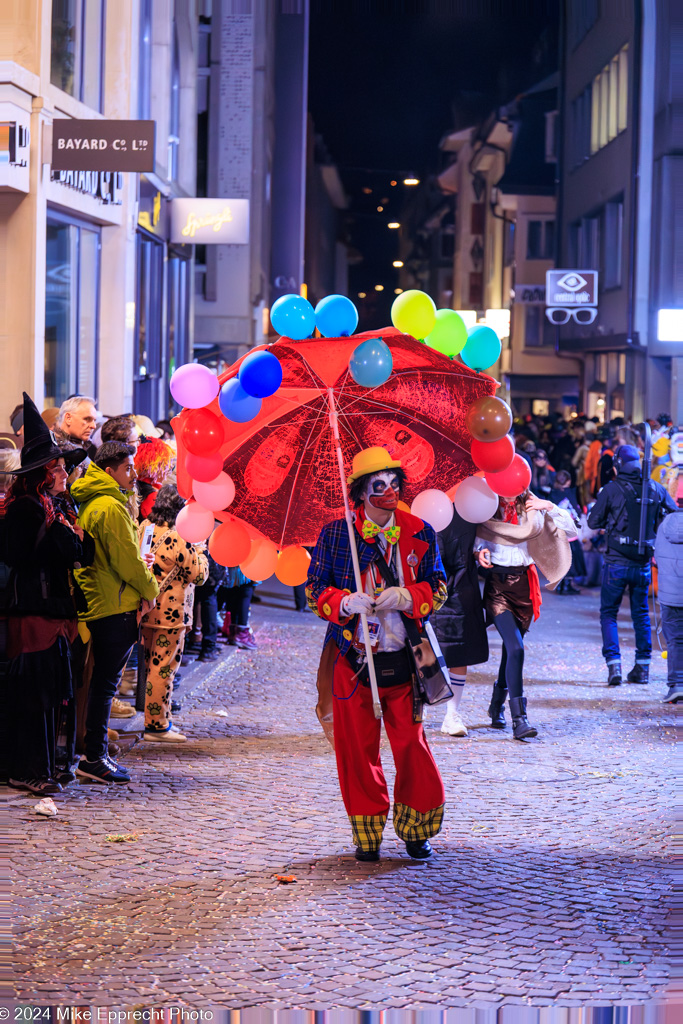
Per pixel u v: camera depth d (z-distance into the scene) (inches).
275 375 191.8
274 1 1327.5
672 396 1107.9
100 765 254.7
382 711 207.6
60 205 534.3
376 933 171.8
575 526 311.7
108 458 254.4
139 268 711.1
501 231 1871.3
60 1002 147.8
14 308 488.7
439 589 208.8
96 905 182.1
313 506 223.0
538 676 396.2
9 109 458.9
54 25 537.6
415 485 223.0
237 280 1093.1
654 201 1133.7
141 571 251.4
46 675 241.1
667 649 361.7
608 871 199.6
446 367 202.2
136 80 645.3
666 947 166.6
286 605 577.3
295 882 193.8
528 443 648.4
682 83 1108.5
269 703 343.0
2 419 490.6
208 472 203.9
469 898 186.5
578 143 1482.5
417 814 203.0
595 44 1379.2
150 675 291.1
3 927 172.2
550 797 247.3
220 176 1081.4
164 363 817.5
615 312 1258.0
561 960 162.4
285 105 1386.6
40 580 239.5
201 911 179.9
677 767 273.3
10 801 237.8
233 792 248.4
